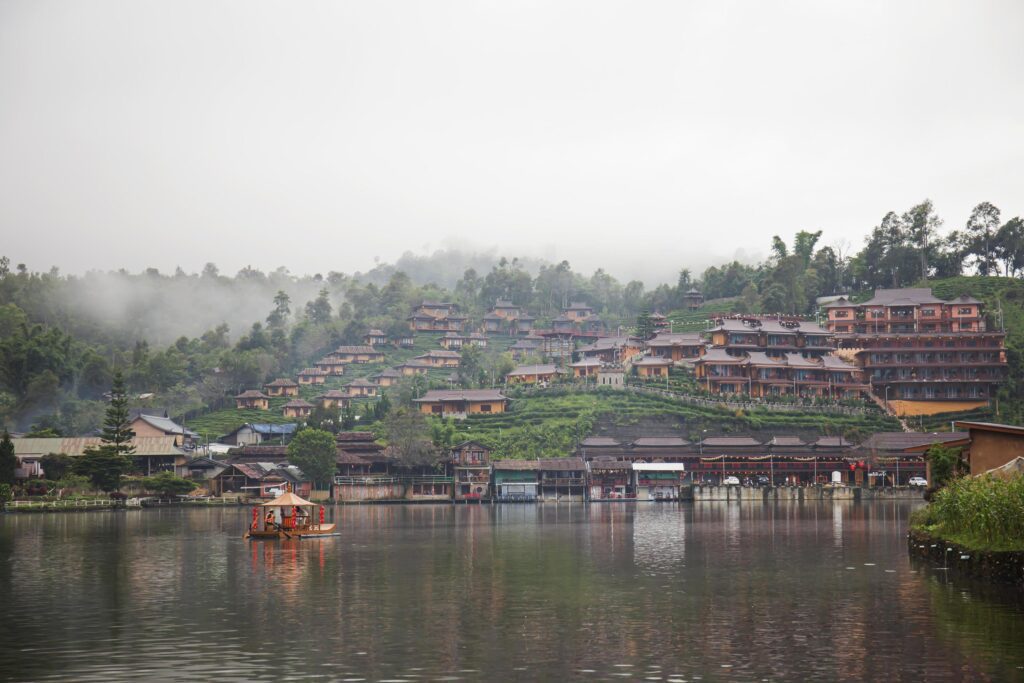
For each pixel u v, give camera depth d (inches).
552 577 2893.7
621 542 4040.4
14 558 3408.0
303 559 3395.7
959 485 2893.7
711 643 1902.1
